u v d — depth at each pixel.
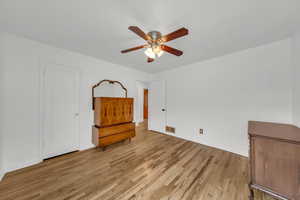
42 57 2.13
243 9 1.29
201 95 3.00
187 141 3.23
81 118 2.66
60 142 2.38
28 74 1.99
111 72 3.20
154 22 1.52
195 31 1.72
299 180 1.13
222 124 2.64
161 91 4.00
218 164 2.08
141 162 2.15
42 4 1.25
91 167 1.99
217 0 1.18
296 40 1.73
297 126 1.65
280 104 1.97
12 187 1.52
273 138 1.24
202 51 2.41
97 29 1.72
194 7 1.27
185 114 3.35
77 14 1.41
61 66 2.36
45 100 2.19
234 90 2.46
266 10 1.31
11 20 1.52
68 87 2.47
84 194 1.42
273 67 2.04
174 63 3.19
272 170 1.26
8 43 1.80
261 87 2.15
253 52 2.23
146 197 1.38
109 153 2.52
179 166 2.02
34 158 2.05
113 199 1.35
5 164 1.79
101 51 2.48
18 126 1.90
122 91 3.49
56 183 1.60
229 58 2.53
